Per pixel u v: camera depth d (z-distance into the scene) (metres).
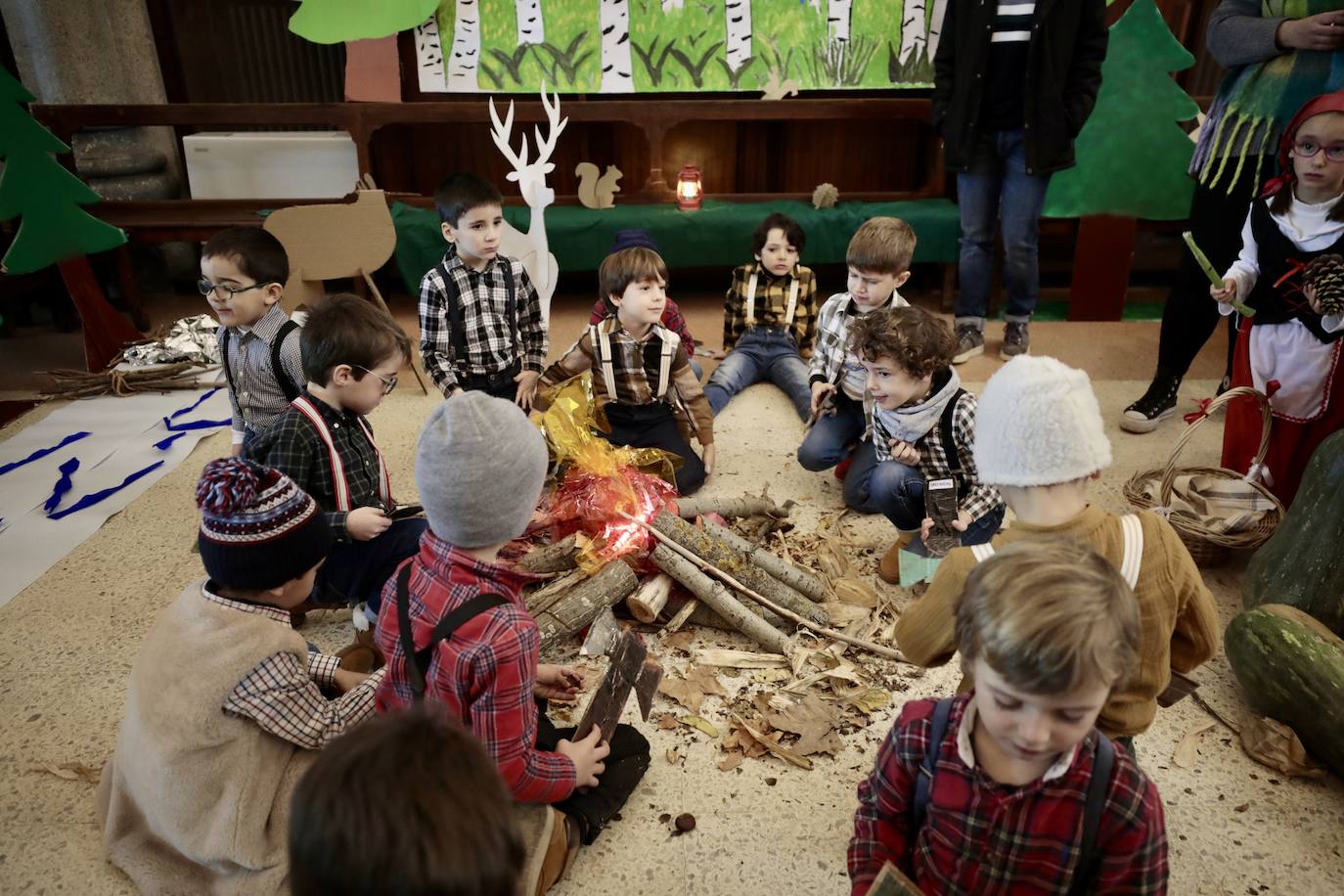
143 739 1.51
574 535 2.62
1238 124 3.17
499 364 3.34
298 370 2.57
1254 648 2.10
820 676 2.30
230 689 1.47
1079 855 1.08
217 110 4.90
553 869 1.69
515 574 1.54
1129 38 4.92
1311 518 2.27
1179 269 3.53
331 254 4.34
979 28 4.14
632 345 3.09
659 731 2.16
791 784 2.01
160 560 2.89
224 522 1.43
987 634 0.95
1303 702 1.99
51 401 4.18
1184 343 3.60
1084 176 5.08
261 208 5.24
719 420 3.93
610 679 1.90
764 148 6.05
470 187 3.04
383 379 2.21
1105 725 1.44
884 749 1.21
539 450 1.52
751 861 1.82
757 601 2.47
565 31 5.20
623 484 2.64
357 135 5.07
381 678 1.66
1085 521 1.36
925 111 5.29
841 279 6.41
